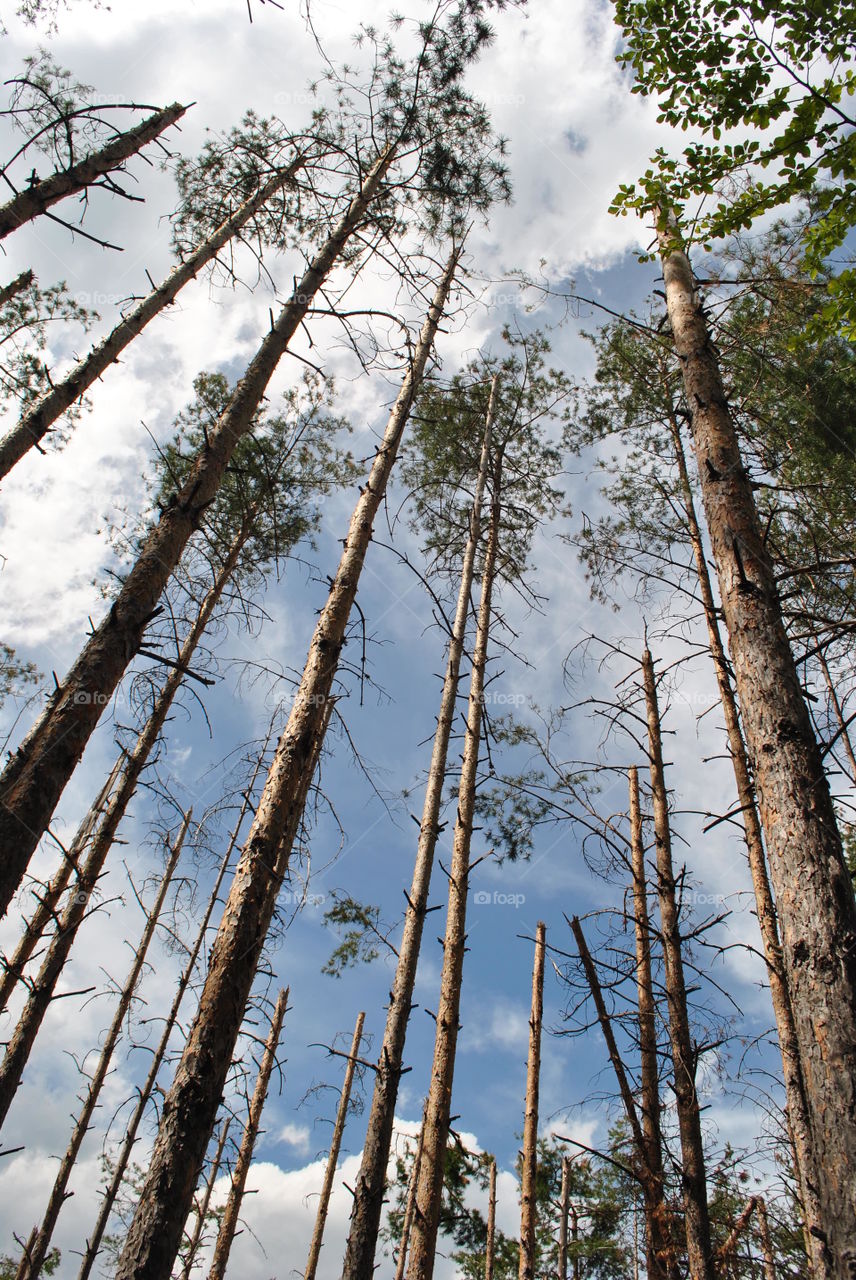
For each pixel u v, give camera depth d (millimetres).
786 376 7117
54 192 6109
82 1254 9688
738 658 3754
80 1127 9031
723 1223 6676
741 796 6707
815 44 4215
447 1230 14625
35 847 3893
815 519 6723
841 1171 2438
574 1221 13930
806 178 4543
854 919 2865
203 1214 11078
